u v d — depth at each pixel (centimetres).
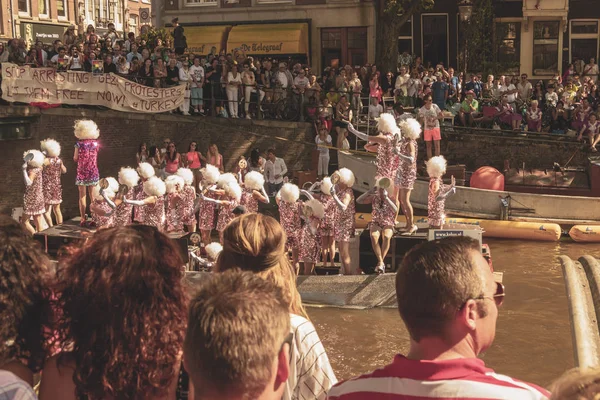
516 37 2827
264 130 2211
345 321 1198
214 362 203
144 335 248
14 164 1877
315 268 1299
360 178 1933
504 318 1221
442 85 2192
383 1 2662
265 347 205
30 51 2022
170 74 2138
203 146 2180
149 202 1341
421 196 1852
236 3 2852
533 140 2050
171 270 260
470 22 2755
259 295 212
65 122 1952
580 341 580
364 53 2781
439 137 2008
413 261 242
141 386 250
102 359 247
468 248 243
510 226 1755
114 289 249
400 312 244
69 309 254
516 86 2359
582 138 2045
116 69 2091
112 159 2028
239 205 1327
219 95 2248
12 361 256
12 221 268
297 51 2762
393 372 240
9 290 251
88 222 1435
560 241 1734
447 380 231
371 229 1231
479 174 1847
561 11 2755
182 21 2908
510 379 235
